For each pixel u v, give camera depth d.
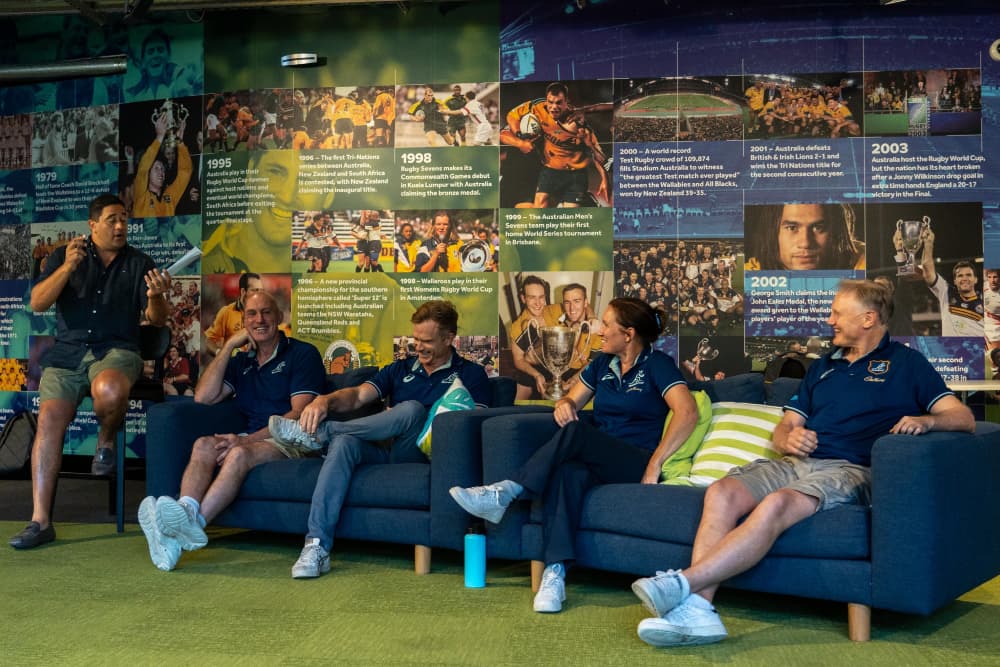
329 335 6.51
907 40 5.94
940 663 2.57
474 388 4.20
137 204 6.85
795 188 6.04
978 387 5.18
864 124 5.97
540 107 6.28
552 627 2.92
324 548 3.69
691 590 2.74
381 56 6.45
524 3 6.30
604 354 3.86
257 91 6.60
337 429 3.88
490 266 6.33
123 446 4.59
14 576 3.61
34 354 7.09
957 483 2.82
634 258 6.18
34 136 7.11
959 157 5.89
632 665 2.55
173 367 6.72
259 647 2.71
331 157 6.51
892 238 5.94
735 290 6.08
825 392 3.25
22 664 2.55
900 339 5.93
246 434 4.19
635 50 6.18
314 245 6.53
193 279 6.71
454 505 3.58
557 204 6.26
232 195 6.64
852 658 2.62
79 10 6.41
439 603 3.22
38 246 7.09
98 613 3.07
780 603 3.23
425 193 6.41
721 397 3.83
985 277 5.87
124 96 6.89
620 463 3.40
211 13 6.67
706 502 2.95
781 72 6.04
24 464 5.38
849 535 2.80
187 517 3.65
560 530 3.19
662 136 6.15
